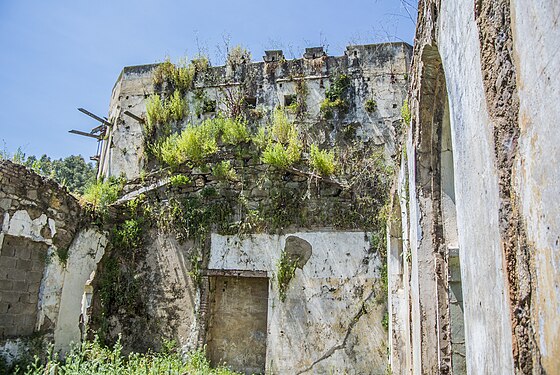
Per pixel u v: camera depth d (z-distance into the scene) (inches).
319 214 399.2
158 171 446.6
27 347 331.9
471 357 96.0
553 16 56.9
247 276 398.0
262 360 395.5
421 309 176.4
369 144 523.5
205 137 454.0
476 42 88.4
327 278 383.6
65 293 375.2
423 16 158.2
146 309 410.6
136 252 426.6
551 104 57.7
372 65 555.5
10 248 334.0
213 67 605.6
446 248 177.8
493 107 78.3
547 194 59.1
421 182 189.2
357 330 366.3
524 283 66.8
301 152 433.7
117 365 307.1
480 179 87.4
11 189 336.8
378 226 384.5
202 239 413.7
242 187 421.7
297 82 566.9
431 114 183.2
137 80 627.5
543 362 60.7
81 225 400.5
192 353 383.2
